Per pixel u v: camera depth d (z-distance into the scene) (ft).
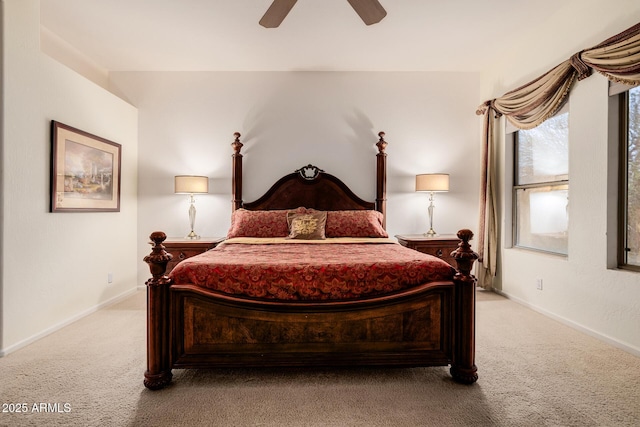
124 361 6.71
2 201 7.18
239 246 9.37
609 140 7.70
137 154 12.90
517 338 7.91
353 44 10.94
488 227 12.01
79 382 5.87
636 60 6.57
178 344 5.73
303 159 13.14
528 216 11.14
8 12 7.31
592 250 8.11
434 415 4.94
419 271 6.07
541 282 9.87
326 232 11.26
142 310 10.29
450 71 13.23
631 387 5.70
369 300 5.80
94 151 10.26
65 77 9.09
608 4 7.66
